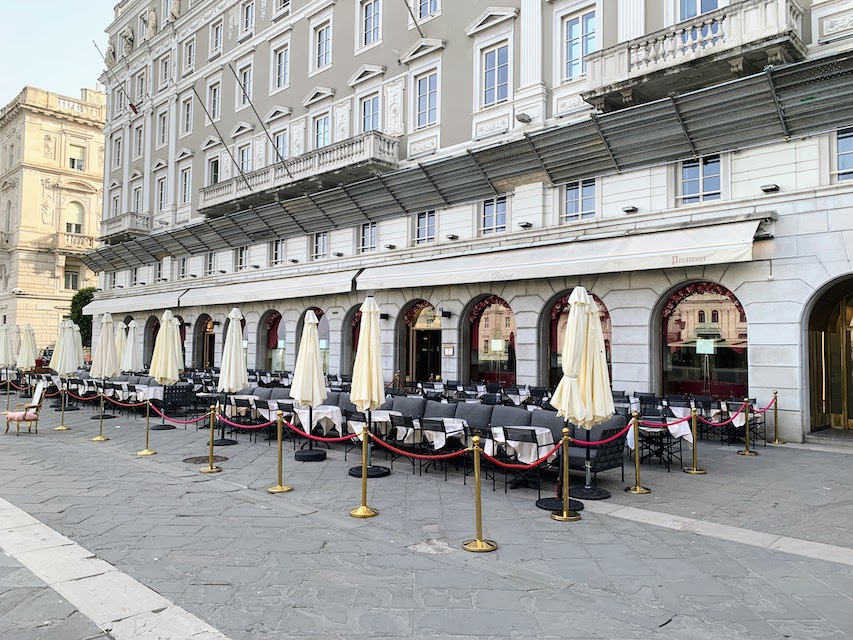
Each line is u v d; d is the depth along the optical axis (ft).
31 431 47.24
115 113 127.65
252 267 87.25
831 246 38.50
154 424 50.83
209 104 99.60
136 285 114.93
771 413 40.29
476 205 60.13
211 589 16.17
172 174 105.81
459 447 30.96
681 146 45.11
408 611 14.90
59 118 154.51
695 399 39.88
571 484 28.40
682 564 18.16
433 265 59.62
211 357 96.48
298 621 14.33
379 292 68.49
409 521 22.72
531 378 53.57
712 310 44.80
